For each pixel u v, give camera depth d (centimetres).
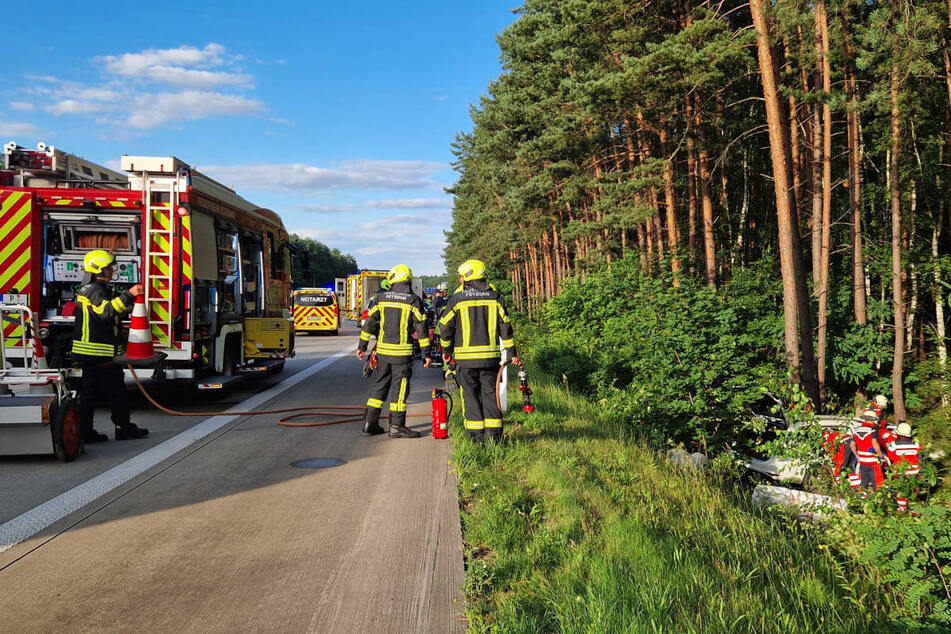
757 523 551
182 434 854
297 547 448
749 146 2583
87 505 545
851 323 1941
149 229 981
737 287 1989
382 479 623
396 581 393
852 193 1850
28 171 1021
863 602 440
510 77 2773
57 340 988
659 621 329
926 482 544
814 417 807
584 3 1845
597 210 2117
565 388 1363
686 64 1609
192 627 339
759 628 342
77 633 333
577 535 461
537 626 332
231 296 1254
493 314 735
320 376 1557
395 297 827
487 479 600
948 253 2245
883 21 1516
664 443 1047
